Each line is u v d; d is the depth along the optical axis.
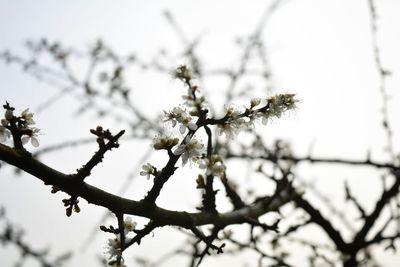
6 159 1.71
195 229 2.26
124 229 2.09
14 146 1.75
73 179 1.84
